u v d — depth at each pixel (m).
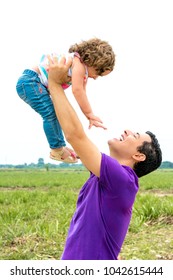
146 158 3.78
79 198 3.71
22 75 4.48
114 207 3.47
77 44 4.28
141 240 8.69
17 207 13.16
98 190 3.51
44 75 4.39
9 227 9.30
